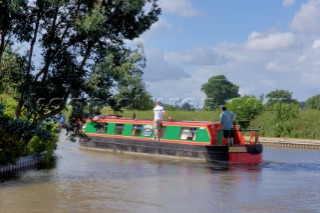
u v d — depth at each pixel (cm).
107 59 1714
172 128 2283
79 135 1803
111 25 1744
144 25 1766
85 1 1705
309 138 3678
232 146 2039
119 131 2486
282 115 3866
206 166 1914
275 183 1498
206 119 4066
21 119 1628
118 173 1636
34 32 1697
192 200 1190
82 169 1711
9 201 1120
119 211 1054
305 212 1093
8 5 1549
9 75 1712
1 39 1661
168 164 1955
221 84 9456
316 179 1598
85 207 1081
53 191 1252
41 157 1850
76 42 1727
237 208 1116
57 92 1700
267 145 3397
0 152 1491
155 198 1201
